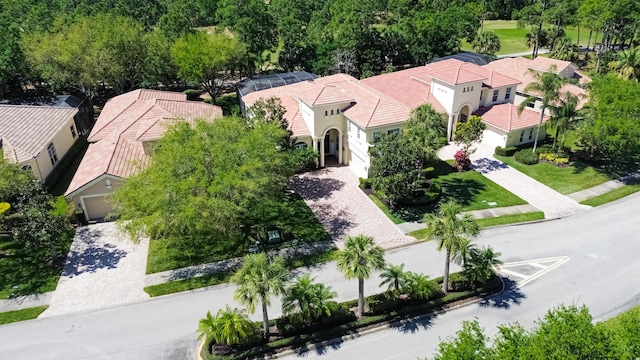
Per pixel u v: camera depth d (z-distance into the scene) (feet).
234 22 238.68
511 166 157.79
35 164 140.67
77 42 196.13
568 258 112.98
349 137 153.79
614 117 142.00
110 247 119.03
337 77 181.57
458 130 151.02
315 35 255.29
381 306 95.14
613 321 92.58
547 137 176.76
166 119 147.74
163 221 100.22
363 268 86.22
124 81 214.69
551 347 63.16
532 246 117.80
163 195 100.78
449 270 109.19
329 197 140.56
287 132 138.31
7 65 193.06
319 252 115.96
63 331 93.40
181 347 89.30
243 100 183.42
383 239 120.37
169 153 110.11
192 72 206.08
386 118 142.51
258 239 120.47
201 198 100.48
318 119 150.61
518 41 334.44
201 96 234.17
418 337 91.04
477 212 131.44
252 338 87.25
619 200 138.10
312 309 90.07
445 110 171.73
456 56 244.22
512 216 129.39
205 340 88.38
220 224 102.78
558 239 120.37
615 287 103.04
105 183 127.13
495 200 137.28
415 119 135.23
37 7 260.21
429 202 134.62
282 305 92.53
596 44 315.37
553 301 99.45
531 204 135.64
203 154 108.99
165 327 94.02
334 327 91.86
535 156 159.12
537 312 96.53
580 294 101.19
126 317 96.73
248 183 104.53
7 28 225.76
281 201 137.90
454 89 165.68
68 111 168.86
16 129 149.38
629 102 139.74
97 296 102.68
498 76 180.04
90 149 148.66
